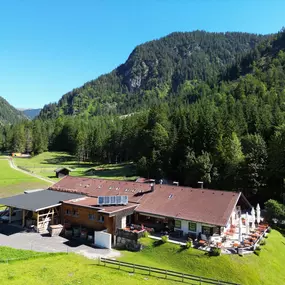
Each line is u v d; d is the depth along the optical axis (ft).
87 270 88.69
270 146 207.00
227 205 119.85
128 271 91.76
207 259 99.66
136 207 132.26
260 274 95.40
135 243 113.91
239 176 197.47
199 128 269.85
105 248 115.03
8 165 350.64
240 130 262.47
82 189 161.89
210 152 247.70
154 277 87.92
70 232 128.06
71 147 535.60
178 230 121.49
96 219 127.34
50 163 414.62
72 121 612.29
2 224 138.82
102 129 510.99
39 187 227.20
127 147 378.73
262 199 196.85
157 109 344.69
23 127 592.19
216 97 524.93
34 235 125.80
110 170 330.34
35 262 93.66
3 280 76.18
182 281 86.43
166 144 277.03
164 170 261.44
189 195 133.49
